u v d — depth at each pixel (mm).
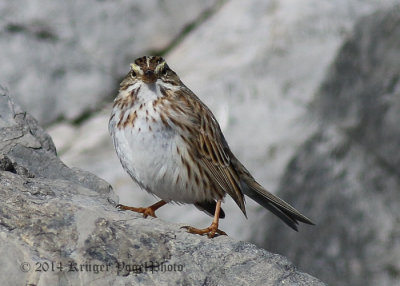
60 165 9648
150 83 9430
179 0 16422
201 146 9734
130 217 8438
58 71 15859
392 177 15094
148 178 9656
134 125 9477
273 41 15070
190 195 9852
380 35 15023
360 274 14773
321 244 14602
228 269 7965
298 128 14500
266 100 14656
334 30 15016
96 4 16062
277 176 14203
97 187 9570
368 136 14953
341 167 14719
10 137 9633
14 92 15586
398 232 14898
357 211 14789
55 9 15883
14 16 15789
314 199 14523
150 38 16266
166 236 8180
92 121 15820
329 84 14758
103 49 16078
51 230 7711
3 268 7188
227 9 16391
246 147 14297
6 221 7707
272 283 7922
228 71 14930
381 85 14984
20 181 8461
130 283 7461
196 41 16094
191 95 9922
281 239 14203
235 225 13906
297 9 15359
